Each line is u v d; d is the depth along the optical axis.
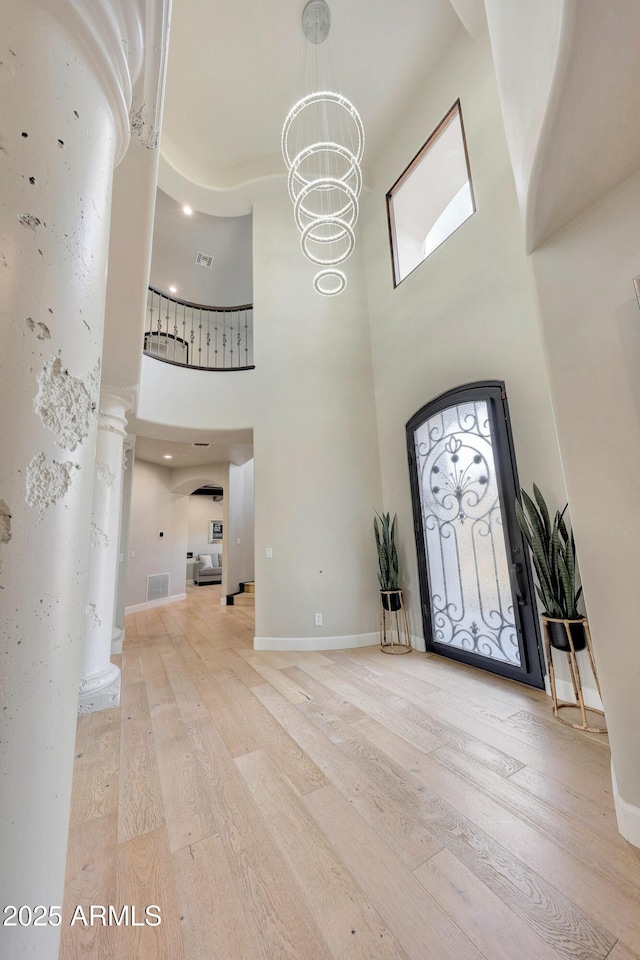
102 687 2.68
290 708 2.58
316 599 4.09
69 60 0.68
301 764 1.93
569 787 1.68
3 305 0.54
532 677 2.75
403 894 1.21
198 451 6.12
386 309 4.50
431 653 3.63
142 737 2.24
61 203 0.64
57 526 0.59
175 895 1.23
